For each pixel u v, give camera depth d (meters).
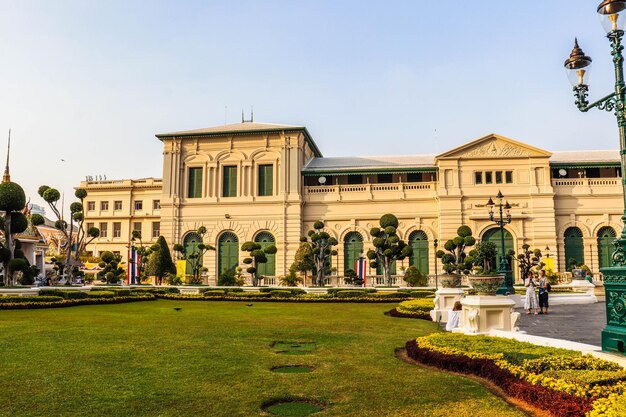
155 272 47.41
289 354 12.78
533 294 25.27
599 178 51.97
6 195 30.50
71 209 38.38
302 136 57.16
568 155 55.34
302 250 46.38
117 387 9.40
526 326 19.30
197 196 56.69
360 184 55.22
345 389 9.34
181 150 57.38
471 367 10.50
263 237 54.94
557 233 51.44
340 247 54.38
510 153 52.06
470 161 52.47
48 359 11.86
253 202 54.88
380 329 17.77
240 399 8.67
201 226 51.75
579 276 45.19
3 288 29.00
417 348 12.23
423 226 53.41
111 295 31.56
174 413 7.93
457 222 51.72
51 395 8.86
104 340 14.70
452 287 21.64
